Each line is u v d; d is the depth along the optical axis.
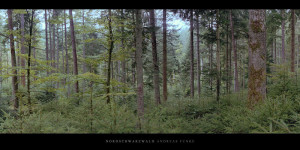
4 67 6.24
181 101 8.26
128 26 7.41
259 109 4.82
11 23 7.91
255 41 6.07
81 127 4.41
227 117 5.32
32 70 6.65
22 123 4.44
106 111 4.80
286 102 4.51
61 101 7.16
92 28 7.49
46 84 9.00
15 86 7.14
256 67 6.05
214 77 9.16
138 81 5.16
